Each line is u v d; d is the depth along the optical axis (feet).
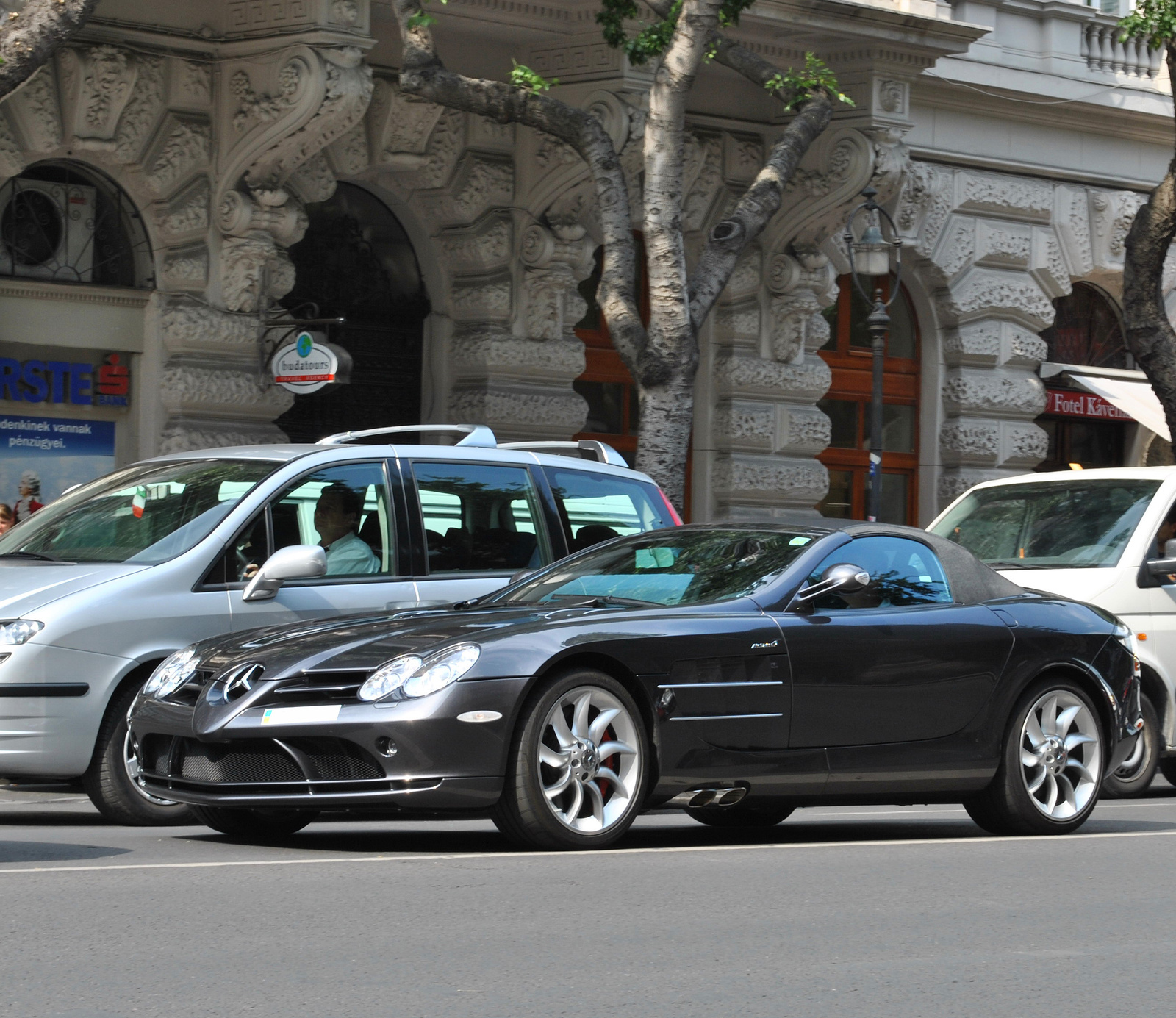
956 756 93.86
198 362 186.91
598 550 97.04
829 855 85.51
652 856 81.56
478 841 89.35
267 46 181.88
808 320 235.20
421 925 63.05
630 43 179.83
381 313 208.64
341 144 197.77
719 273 169.58
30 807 109.19
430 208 208.64
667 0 177.58
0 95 140.87
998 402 255.70
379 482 105.81
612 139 195.31
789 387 233.14
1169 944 64.54
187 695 84.07
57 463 183.32
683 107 164.55
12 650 93.56
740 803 90.07
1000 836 97.76
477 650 79.92
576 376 215.51
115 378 185.98
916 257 247.09
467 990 53.21
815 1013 51.88
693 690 84.89
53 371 182.09
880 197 220.84
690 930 63.93
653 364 164.35
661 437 164.66
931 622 93.56
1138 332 202.80
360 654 80.69
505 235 209.15
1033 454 260.62
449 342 211.41
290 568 96.89
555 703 81.25
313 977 54.29
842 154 219.00
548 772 81.82
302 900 67.15
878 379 198.80
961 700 93.97
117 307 185.68
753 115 228.63
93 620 95.14
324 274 203.92
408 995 52.29
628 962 57.98
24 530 107.34
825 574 91.30
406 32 174.50
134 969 54.65
